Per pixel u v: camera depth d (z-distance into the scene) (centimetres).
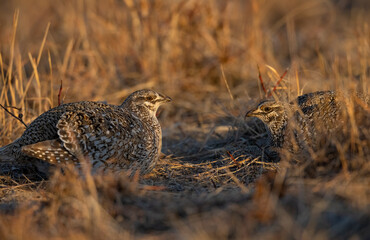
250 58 1881
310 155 1015
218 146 1360
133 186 917
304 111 1170
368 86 1358
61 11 2266
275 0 2909
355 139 965
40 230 789
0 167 1143
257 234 730
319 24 2406
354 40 1920
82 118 1019
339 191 828
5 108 1237
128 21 1947
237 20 2064
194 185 1044
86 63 1908
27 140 1042
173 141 1438
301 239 706
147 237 755
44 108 1455
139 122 1133
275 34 2286
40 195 964
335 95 1178
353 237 710
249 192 894
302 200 799
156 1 1878
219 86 1822
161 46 1878
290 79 1473
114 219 821
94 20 1958
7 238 755
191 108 1662
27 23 2444
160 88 1772
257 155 1222
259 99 1453
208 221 774
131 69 1886
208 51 1925
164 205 856
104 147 1027
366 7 2872
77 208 839
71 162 1007
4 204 941
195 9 1916
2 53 1728
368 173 903
